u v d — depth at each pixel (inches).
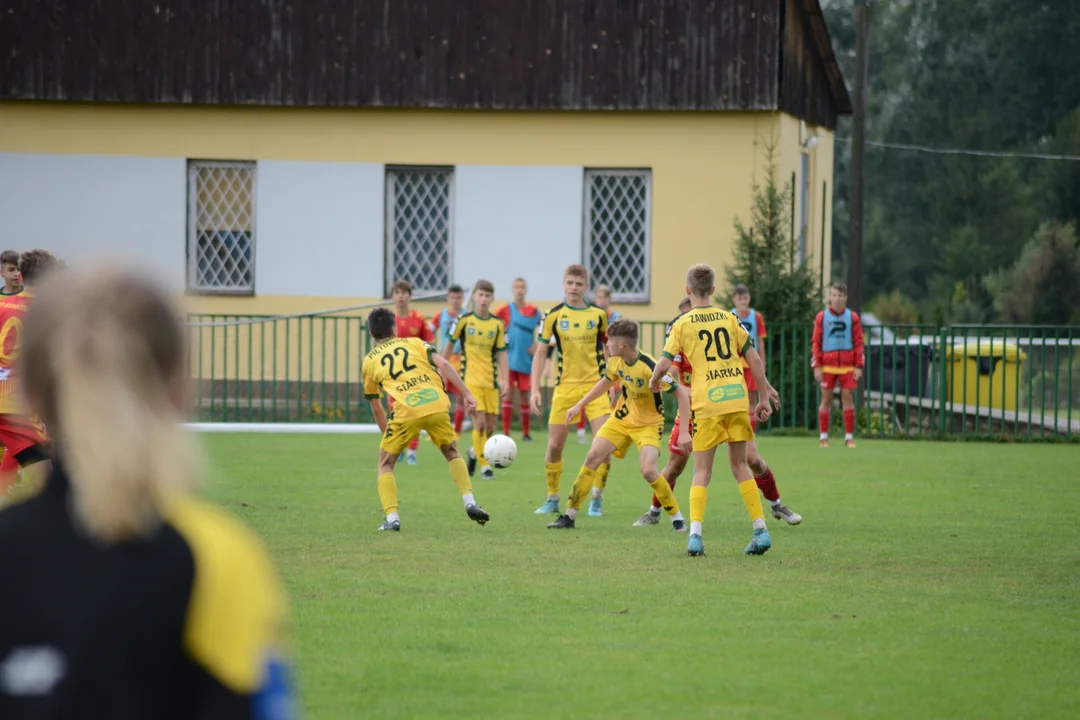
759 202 3149.6
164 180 3486.7
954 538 1494.8
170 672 289.4
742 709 791.7
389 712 780.6
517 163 3432.6
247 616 296.2
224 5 3452.3
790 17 3462.1
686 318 1373.0
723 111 3363.7
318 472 2139.5
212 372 3080.7
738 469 1380.4
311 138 3464.6
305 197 3472.0
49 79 3464.6
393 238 3486.7
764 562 1328.7
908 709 794.2
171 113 3476.9
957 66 7736.2
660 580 1221.7
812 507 1765.5
